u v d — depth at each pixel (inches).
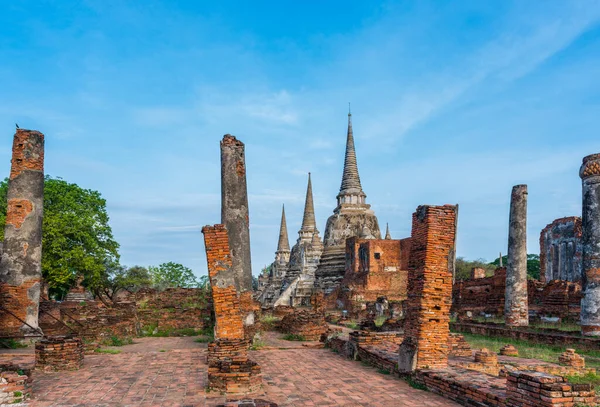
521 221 967.6
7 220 719.1
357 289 1830.7
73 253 1221.7
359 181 2620.6
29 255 719.7
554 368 493.0
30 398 374.0
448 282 434.9
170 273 2188.7
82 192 1355.8
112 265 1450.5
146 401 367.2
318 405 352.5
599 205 794.2
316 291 1536.7
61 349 493.0
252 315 757.3
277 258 3459.6
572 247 1417.3
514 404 308.8
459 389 359.6
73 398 377.4
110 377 460.1
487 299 1256.8
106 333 754.2
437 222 434.6
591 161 798.5
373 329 935.7
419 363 423.2
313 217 2918.3
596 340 653.9
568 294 1056.8
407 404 354.6
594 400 289.0
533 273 2258.9
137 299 1423.5
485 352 496.7
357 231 2466.8
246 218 784.9
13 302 700.7
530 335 762.8
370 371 486.6
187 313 991.0
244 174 796.6
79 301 1365.7
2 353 620.7
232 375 392.2
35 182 738.2
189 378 454.6
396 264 1905.8
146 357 588.1
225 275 573.0
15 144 737.6
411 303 445.4
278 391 398.0
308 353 624.7
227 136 797.2
